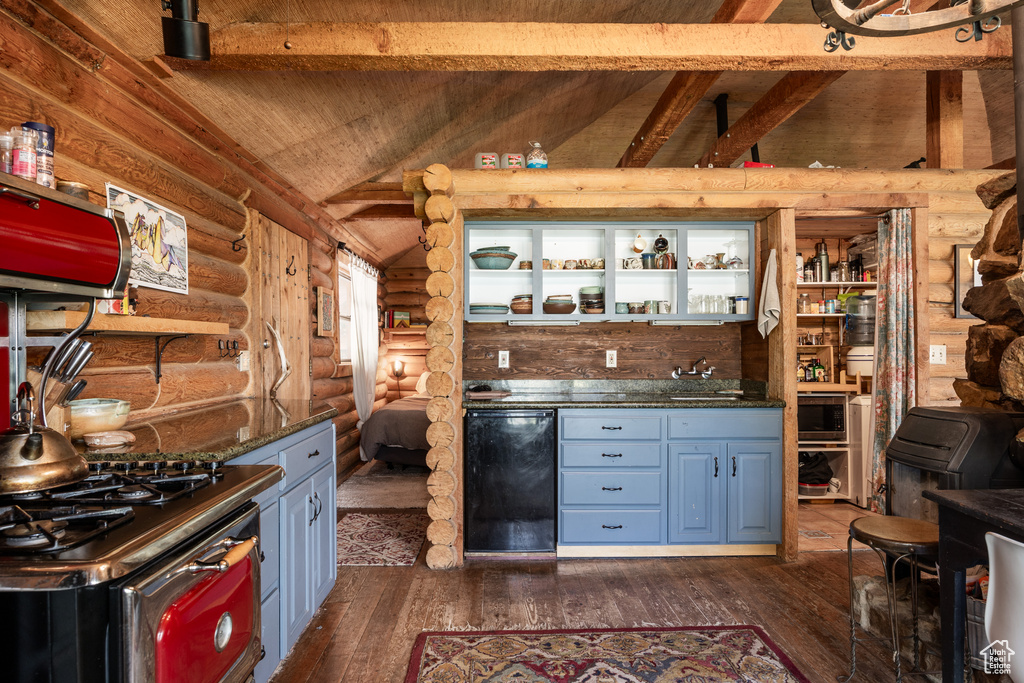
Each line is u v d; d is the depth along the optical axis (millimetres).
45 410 1459
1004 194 2297
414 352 7766
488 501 3197
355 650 2234
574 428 3197
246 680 1271
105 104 2131
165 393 2438
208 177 2924
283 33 2344
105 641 931
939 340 3586
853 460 4379
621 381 3848
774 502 3221
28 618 898
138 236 2246
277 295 3836
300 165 3732
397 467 5691
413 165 4547
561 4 3102
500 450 3193
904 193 3398
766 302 3293
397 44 2377
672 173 3230
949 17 1266
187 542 1157
